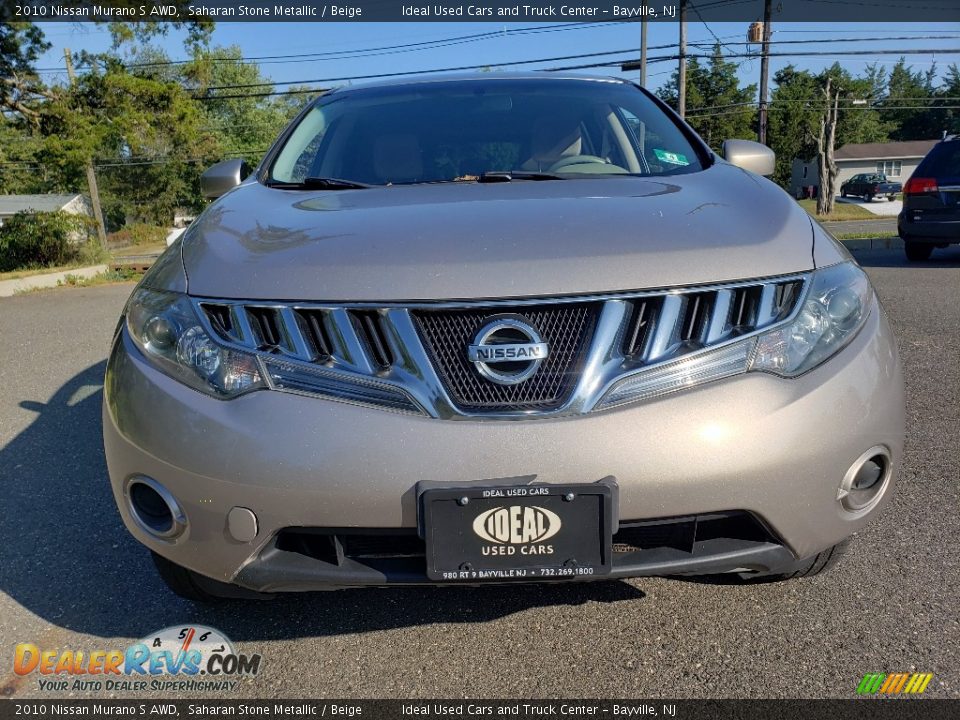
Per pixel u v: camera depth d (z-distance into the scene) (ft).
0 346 22.44
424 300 6.10
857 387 6.33
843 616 7.53
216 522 6.14
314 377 6.14
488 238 6.53
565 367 6.05
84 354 20.36
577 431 5.85
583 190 7.93
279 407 6.07
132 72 62.75
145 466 6.33
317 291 6.24
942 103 252.01
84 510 10.52
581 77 11.62
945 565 8.32
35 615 8.07
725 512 6.06
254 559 6.21
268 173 9.94
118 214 177.99
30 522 10.19
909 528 9.16
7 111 58.44
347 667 7.11
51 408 15.26
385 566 6.16
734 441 5.93
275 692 6.82
